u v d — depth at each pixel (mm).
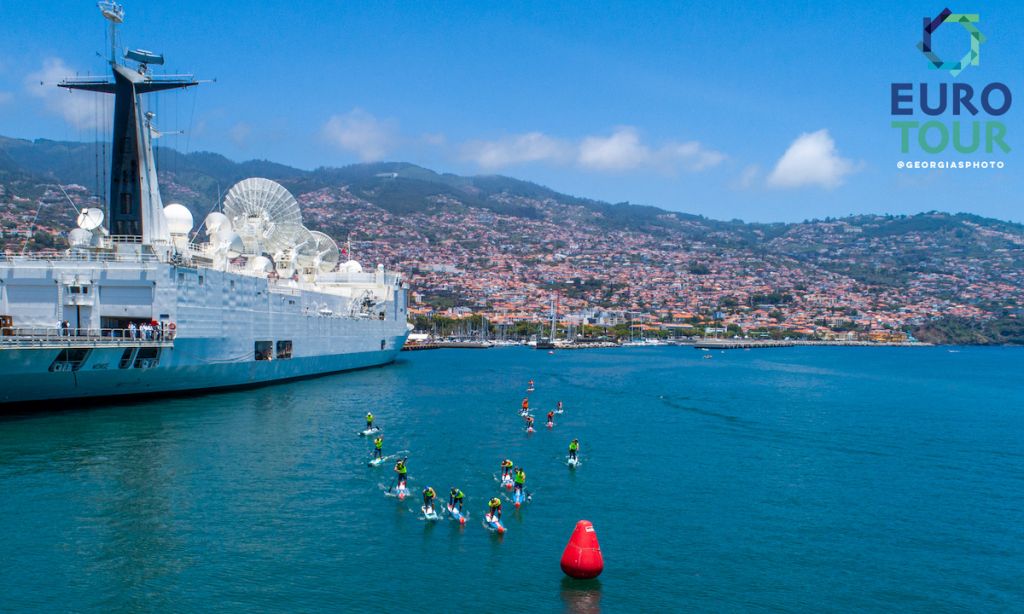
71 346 61719
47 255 73500
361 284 133500
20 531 37969
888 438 72312
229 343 80250
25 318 70438
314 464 53156
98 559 34844
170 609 30344
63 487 45156
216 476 48844
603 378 140125
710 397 106500
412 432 68000
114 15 77125
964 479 54750
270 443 59062
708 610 31500
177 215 81688
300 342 98812
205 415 69312
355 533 39281
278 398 83812
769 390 119375
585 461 57906
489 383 121938
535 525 41469
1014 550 39375
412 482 49625
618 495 48000
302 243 117812
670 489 49875
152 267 70125
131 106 77375
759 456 61625
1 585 32062
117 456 52781
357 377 118000
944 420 86375
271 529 39375
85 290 70562
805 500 48031
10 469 48719
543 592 32750
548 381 130000
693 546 38875
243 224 102125
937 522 43938
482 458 57750
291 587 32500
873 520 44125
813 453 63531
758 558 37406
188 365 75000
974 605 32656
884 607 32312
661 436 70312
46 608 30203
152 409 71062
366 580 33438
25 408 66500
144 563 34562
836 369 186750
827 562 37156
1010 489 51844
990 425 82438
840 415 88812
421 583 33281
